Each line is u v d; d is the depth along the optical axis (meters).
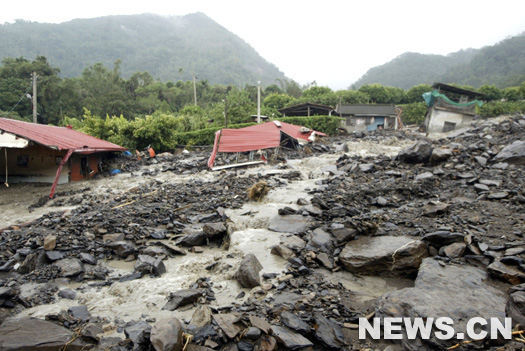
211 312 4.73
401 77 160.00
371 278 5.97
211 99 80.44
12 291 5.49
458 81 120.75
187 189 13.80
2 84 53.09
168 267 6.80
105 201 13.02
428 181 10.75
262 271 6.19
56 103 56.41
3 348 3.79
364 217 7.64
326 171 14.58
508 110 36.47
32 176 17.50
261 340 4.05
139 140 27.97
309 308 4.85
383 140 24.66
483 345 3.69
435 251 6.21
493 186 9.59
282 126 24.09
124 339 4.22
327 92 64.88
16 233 8.67
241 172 16.48
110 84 68.31
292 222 8.44
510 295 4.15
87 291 5.88
